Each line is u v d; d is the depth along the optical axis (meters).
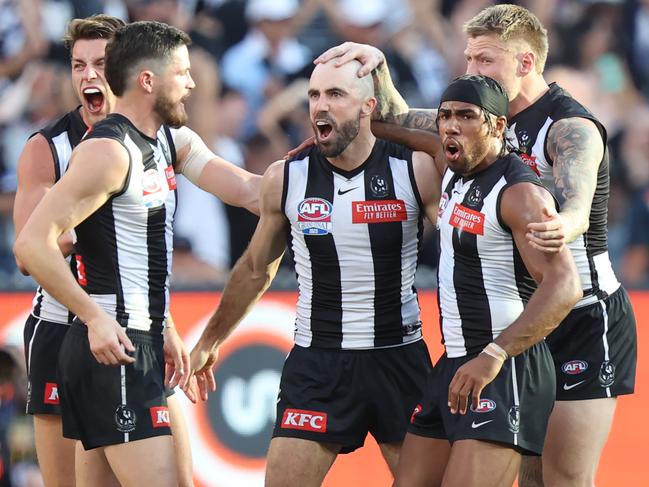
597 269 17.17
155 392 15.18
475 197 14.61
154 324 15.46
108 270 15.07
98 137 14.71
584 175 15.41
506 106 14.71
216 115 30.03
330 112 15.50
